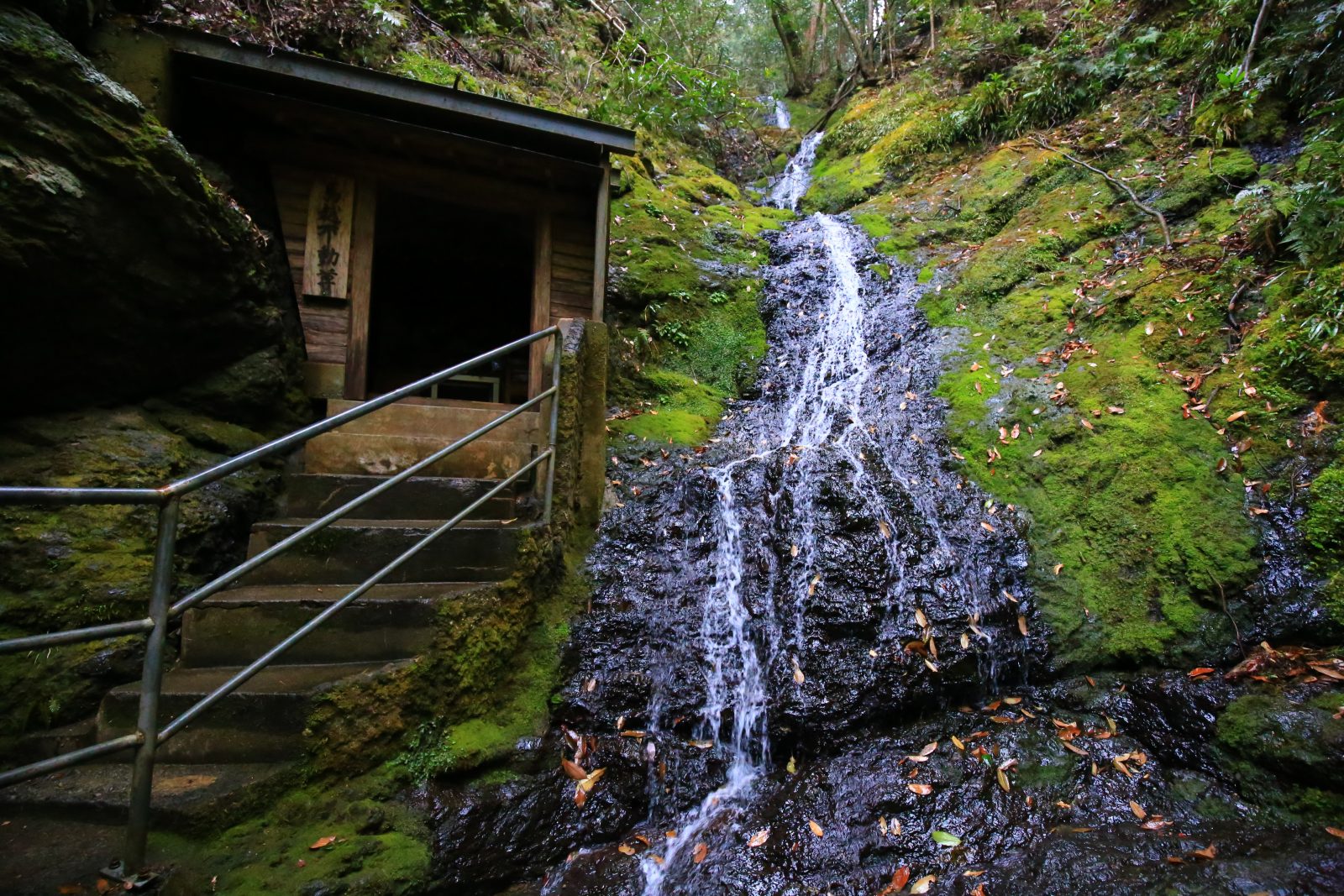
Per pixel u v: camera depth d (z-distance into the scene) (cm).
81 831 225
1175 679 345
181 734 259
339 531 338
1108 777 311
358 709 272
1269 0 621
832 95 1489
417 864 247
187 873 212
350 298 473
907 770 316
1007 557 415
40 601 275
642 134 982
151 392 357
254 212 445
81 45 354
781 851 277
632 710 344
